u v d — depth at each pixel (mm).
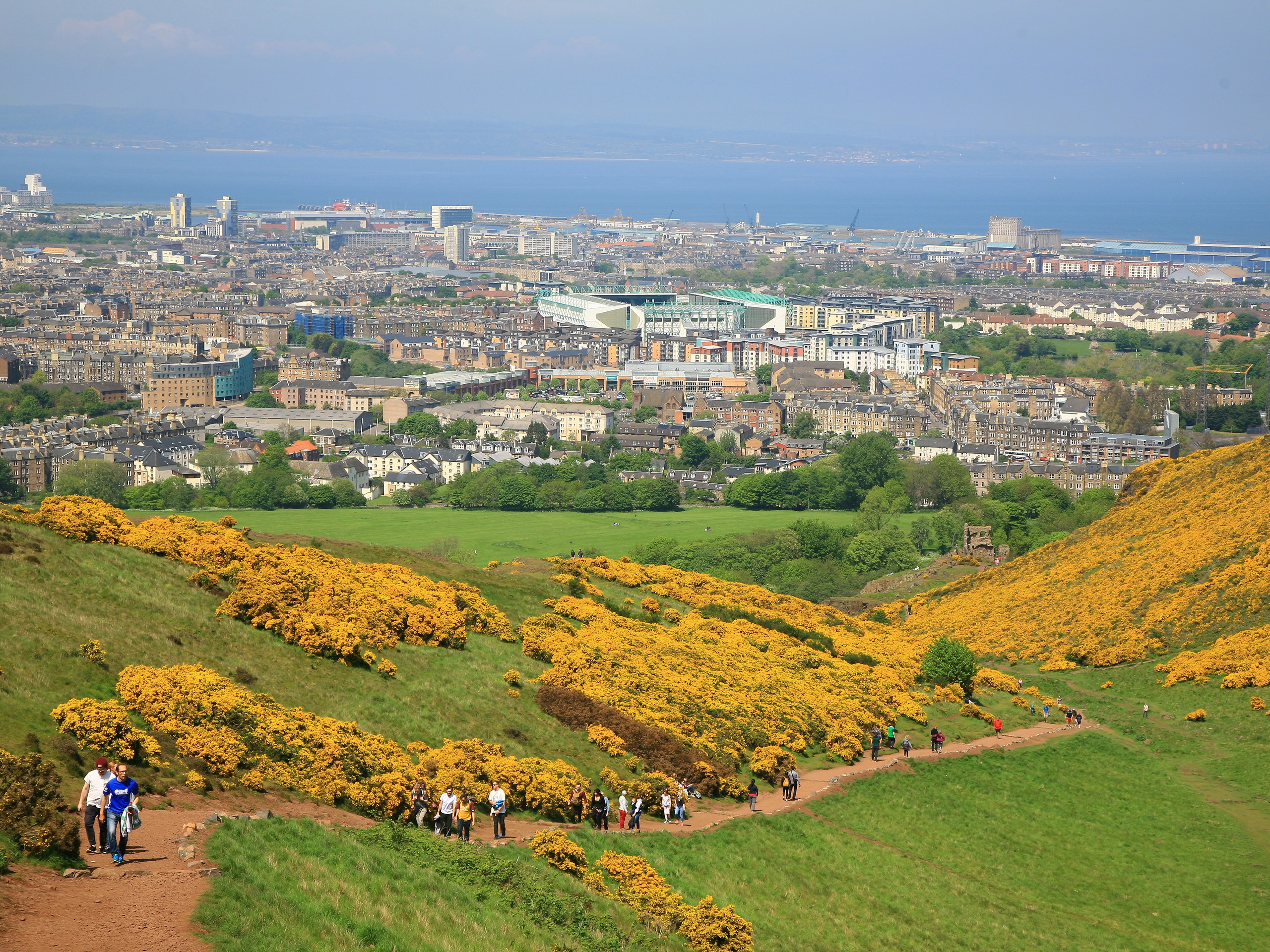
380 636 132250
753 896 105375
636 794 116500
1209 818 147500
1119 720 185625
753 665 168250
